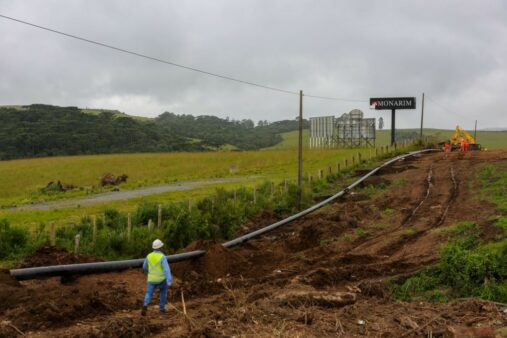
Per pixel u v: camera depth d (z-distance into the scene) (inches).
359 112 3858.3
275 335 431.5
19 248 778.2
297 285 598.9
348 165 2119.8
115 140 6515.8
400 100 3366.1
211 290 629.6
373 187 1553.9
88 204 1359.5
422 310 533.6
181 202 1169.4
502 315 502.9
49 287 574.9
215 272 751.1
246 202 1242.0
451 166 1889.8
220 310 527.5
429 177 1654.8
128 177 2396.7
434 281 658.2
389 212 1175.6
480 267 629.6
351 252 851.4
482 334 429.1
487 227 873.5
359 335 449.7
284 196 1353.3
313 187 1598.2
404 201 1296.8
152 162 3176.7
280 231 1085.8
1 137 5876.0
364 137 3843.5
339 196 1435.8
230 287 639.1
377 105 3403.1
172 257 722.8
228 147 7062.0
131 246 847.7
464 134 2972.4
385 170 1937.7
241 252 869.2
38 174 2691.9
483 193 1255.5
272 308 509.4
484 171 1598.2
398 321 493.0
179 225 930.7
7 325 437.1
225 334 434.3
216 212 1055.6
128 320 460.1
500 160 1941.4
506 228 836.0
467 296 613.3
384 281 660.1
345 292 564.7
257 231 1016.2
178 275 736.3
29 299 514.3
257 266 792.9
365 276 690.8
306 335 438.3
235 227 1069.1
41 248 751.1
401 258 781.3
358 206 1244.5
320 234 983.6
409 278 674.8
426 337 446.6
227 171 2512.3
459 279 637.9
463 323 481.7
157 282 498.0
